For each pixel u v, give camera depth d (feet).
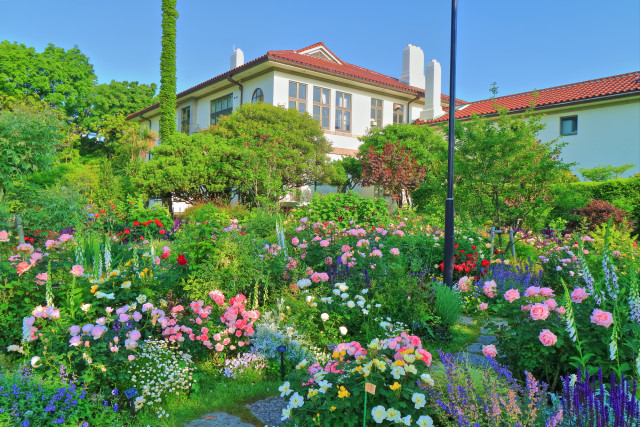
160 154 55.67
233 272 15.05
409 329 16.53
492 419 8.09
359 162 59.52
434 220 36.04
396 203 55.88
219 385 12.17
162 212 42.45
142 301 12.45
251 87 65.92
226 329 13.39
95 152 108.68
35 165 24.62
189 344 12.99
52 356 10.32
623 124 50.62
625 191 41.09
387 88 71.20
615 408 7.32
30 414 8.76
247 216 40.47
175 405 10.96
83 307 11.65
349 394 8.55
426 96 74.54
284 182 56.08
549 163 26.68
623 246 25.14
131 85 123.13
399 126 59.82
